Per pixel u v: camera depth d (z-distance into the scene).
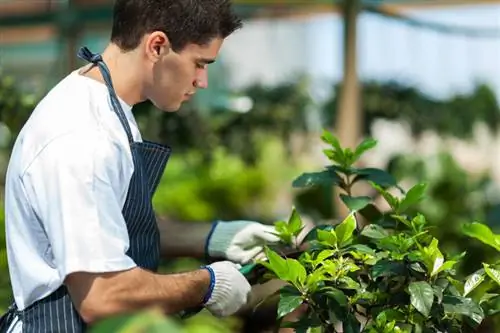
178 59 2.19
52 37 7.88
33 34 8.48
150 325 1.17
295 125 7.41
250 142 7.10
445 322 2.20
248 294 2.30
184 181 6.41
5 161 5.54
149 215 2.22
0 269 3.70
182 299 2.15
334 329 2.21
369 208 2.58
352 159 2.55
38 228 2.11
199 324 3.55
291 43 8.62
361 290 2.20
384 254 2.23
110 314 1.99
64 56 6.74
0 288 3.64
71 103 2.10
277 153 7.37
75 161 2.00
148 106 5.90
